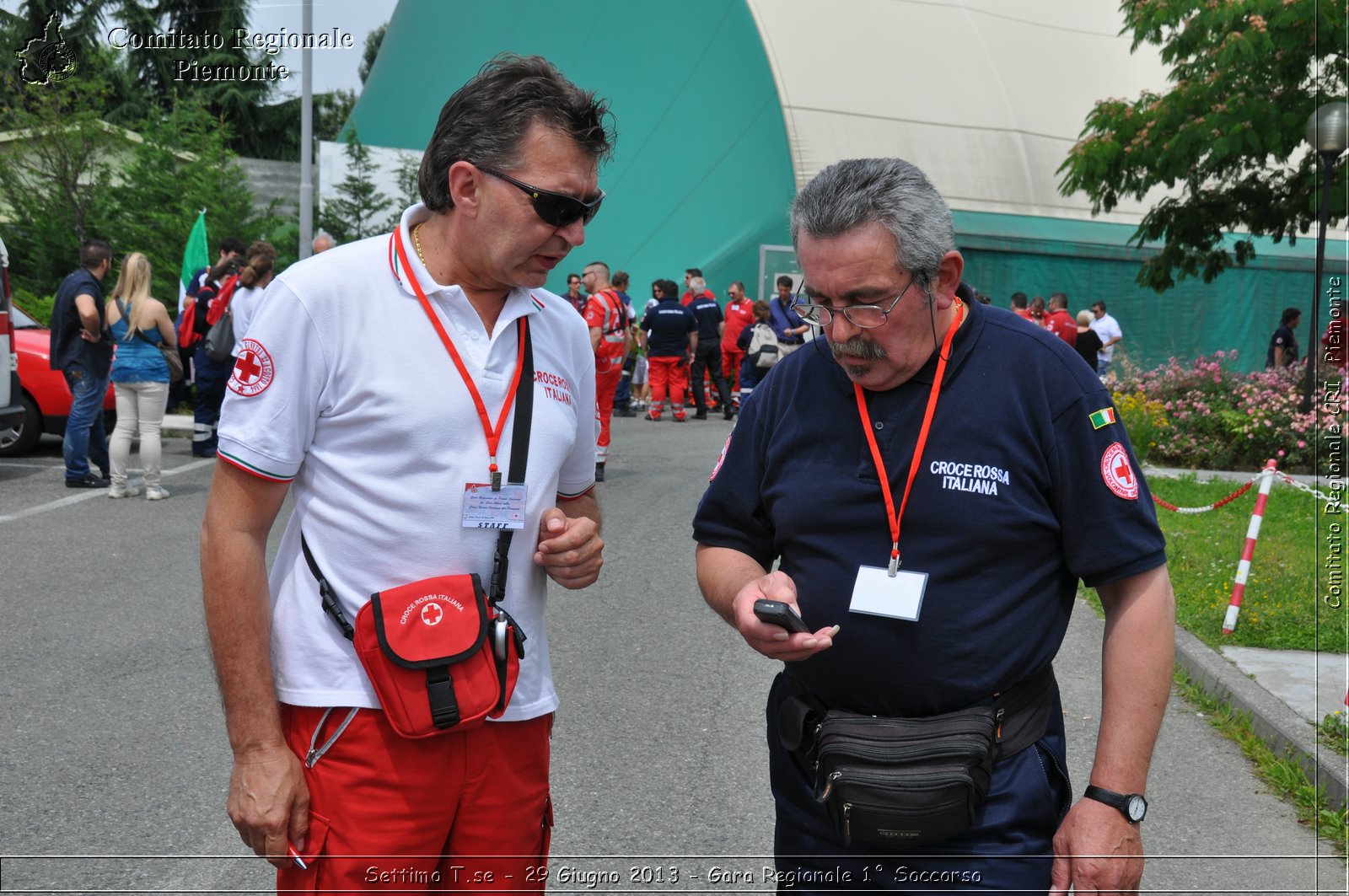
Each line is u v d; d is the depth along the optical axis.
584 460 2.39
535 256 2.03
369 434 2.00
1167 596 2.05
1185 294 28.17
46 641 5.71
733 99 29.22
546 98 1.97
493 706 2.01
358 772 2.02
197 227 16.44
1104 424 2.03
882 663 2.04
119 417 9.46
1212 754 4.70
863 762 1.95
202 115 20.94
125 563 7.36
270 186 23.41
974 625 2.00
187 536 8.17
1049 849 2.04
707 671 5.49
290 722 2.07
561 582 2.19
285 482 2.01
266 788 1.98
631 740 4.59
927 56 30.11
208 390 11.83
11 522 8.56
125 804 3.89
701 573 2.32
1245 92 14.38
